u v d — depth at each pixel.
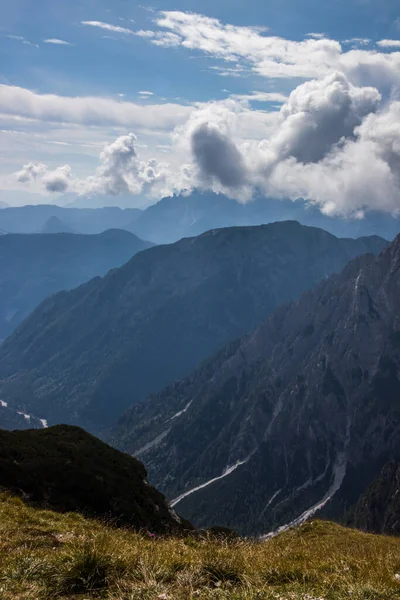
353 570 13.99
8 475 36.09
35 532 19.47
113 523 33.59
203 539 20.23
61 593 12.28
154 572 13.02
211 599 11.20
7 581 12.53
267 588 11.99
